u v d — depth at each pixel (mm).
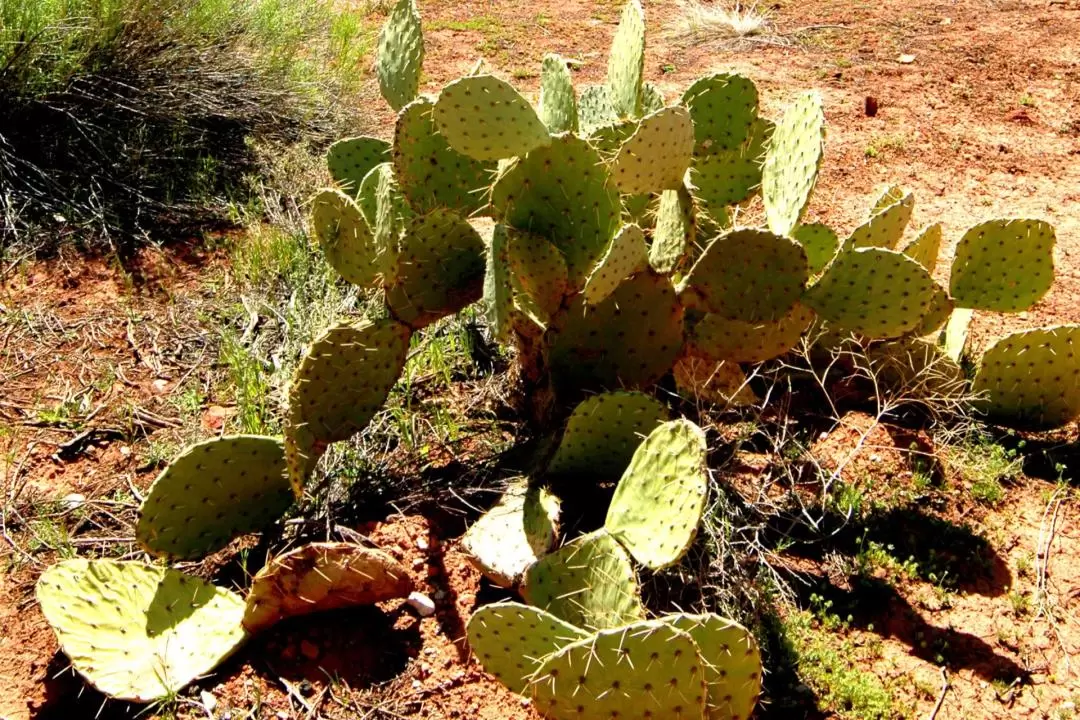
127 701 1797
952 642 1908
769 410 2334
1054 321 2637
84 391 2389
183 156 3113
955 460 2227
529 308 2143
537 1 5035
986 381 2266
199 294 2699
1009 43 4320
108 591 1865
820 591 1984
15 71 2910
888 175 3320
